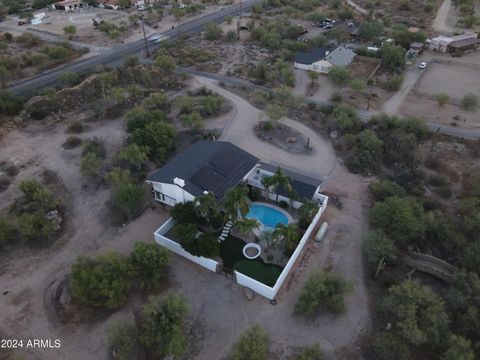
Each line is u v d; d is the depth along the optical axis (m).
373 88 119.12
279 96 105.06
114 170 74.88
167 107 103.19
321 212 68.69
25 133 92.81
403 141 85.25
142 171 79.38
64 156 84.62
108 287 51.38
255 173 74.94
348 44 151.00
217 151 74.12
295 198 67.44
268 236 61.72
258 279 58.12
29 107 100.44
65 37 163.00
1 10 196.88
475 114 104.12
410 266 60.75
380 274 58.69
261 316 53.09
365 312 53.75
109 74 115.69
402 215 62.25
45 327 51.25
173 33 170.00
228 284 57.41
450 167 82.56
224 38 161.12
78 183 76.88
